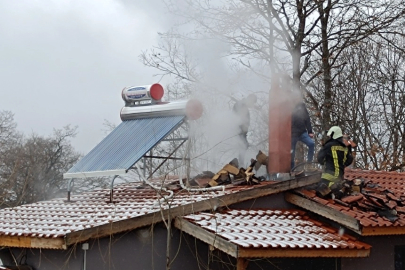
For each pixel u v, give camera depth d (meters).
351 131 25.67
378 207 10.01
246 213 9.95
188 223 9.05
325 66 20.56
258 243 8.27
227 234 8.59
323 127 20.47
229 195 9.85
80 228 8.59
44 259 9.73
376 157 25.12
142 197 10.97
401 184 12.50
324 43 20.45
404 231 9.74
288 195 10.55
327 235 9.41
